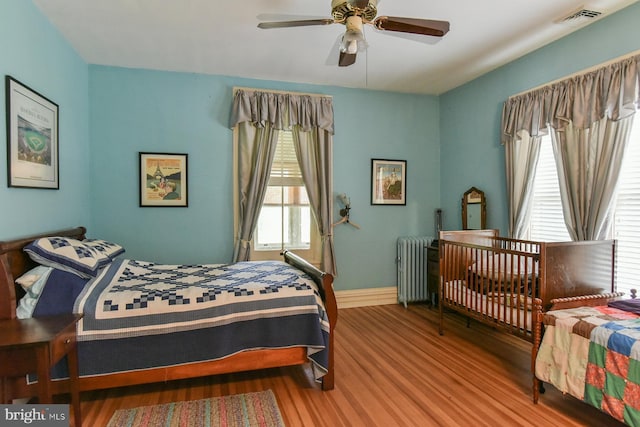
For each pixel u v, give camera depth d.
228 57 3.40
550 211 3.23
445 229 4.62
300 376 2.58
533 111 3.22
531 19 2.71
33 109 2.42
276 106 3.92
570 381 2.02
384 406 2.17
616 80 2.57
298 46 3.16
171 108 3.74
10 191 2.16
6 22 2.12
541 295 2.27
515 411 2.12
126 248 3.65
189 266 3.05
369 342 3.20
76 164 3.21
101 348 2.01
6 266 1.88
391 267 4.55
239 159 3.90
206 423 1.99
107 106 3.58
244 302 2.27
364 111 4.39
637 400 1.70
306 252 4.22
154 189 3.70
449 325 3.67
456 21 2.73
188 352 2.14
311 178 4.10
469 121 4.16
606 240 2.53
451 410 2.13
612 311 2.19
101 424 1.98
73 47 3.14
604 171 2.65
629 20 2.52
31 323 1.76
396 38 3.00
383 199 4.48
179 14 2.62
